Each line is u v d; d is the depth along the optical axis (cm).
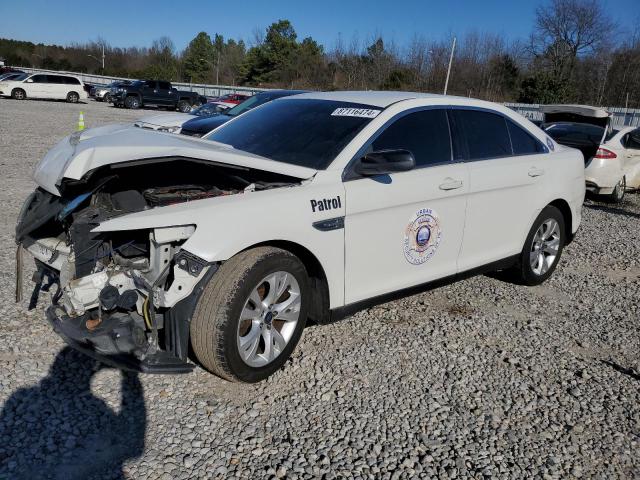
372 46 5253
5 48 8594
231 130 465
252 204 330
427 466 292
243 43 8425
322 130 412
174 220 309
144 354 311
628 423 341
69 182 340
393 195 389
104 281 327
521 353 420
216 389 345
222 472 277
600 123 1068
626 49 4875
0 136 1443
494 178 462
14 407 313
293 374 367
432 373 381
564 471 296
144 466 277
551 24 5250
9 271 500
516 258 515
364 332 432
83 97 3378
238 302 321
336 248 367
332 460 291
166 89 3388
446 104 451
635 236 807
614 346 444
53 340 386
